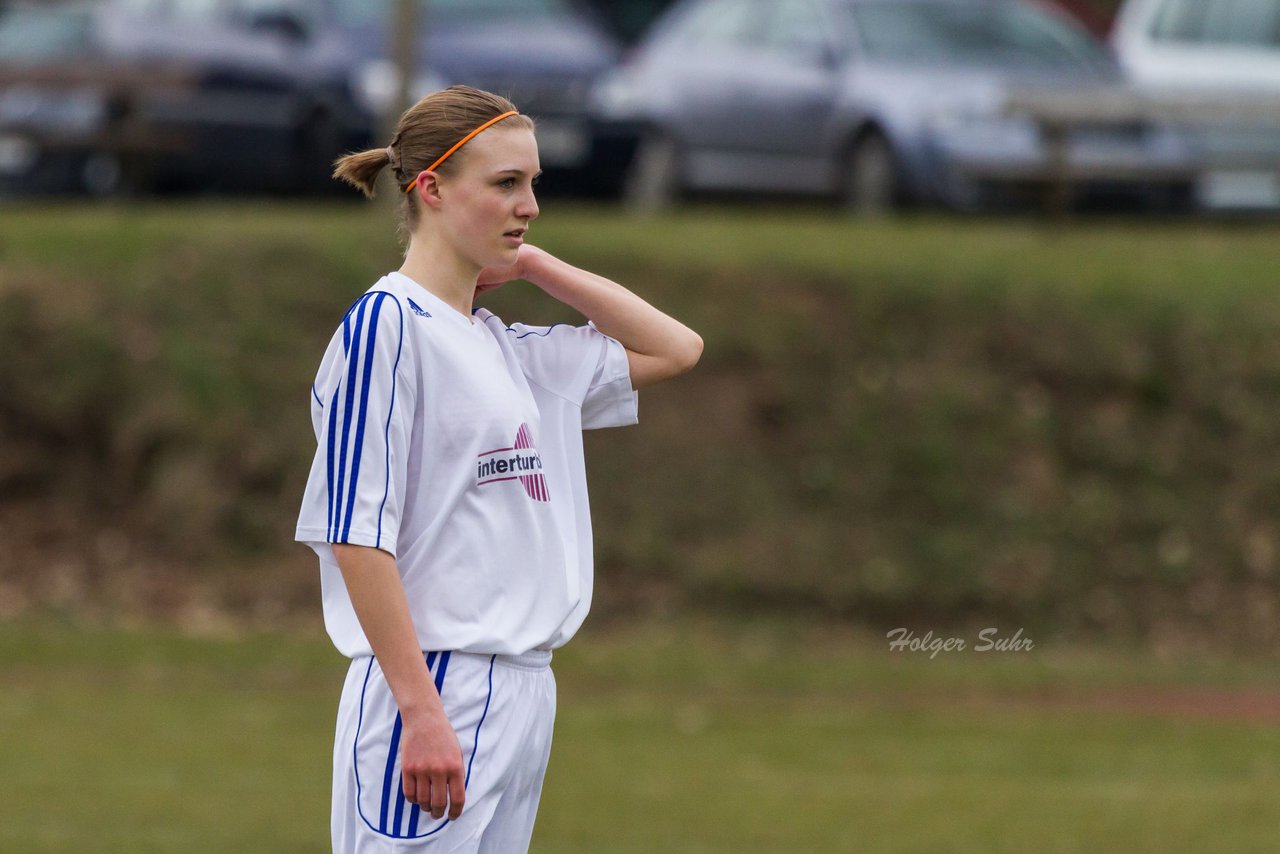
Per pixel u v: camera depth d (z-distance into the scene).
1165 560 39.69
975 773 28.02
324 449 11.27
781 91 52.00
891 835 23.86
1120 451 41.84
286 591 38.44
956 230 49.44
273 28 53.91
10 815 23.38
